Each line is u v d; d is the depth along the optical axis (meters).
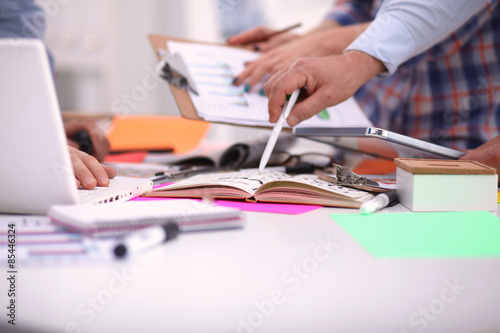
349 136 0.72
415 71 1.26
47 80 0.48
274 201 0.65
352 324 0.31
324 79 0.74
